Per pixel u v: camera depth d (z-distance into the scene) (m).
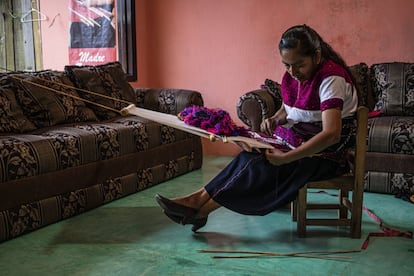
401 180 3.21
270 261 2.17
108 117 3.55
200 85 4.75
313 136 2.27
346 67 2.32
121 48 4.62
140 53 4.79
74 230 2.58
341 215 2.65
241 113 3.61
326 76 2.17
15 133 2.88
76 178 2.81
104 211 2.91
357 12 4.10
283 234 2.52
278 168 2.34
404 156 3.21
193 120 2.22
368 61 4.13
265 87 3.78
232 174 2.41
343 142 2.35
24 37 4.52
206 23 4.61
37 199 2.56
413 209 2.96
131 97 3.79
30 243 2.39
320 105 2.22
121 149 3.16
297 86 2.38
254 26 4.45
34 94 3.10
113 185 3.11
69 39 4.61
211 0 4.57
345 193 2.64
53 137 2.74
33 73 3.30
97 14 4.57
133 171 3.29
